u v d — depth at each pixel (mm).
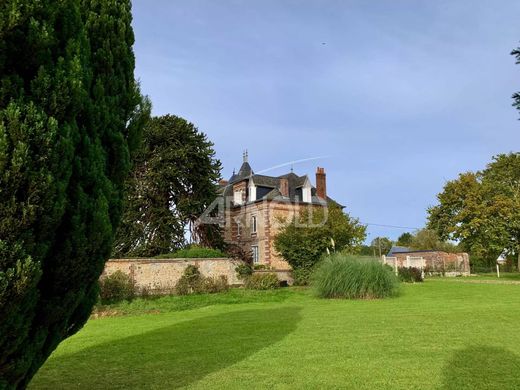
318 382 5539
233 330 10102
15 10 3445
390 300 16531
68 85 3785
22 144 3361
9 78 3494
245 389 5336
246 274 25094
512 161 37406
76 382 6023
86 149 4121
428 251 52500
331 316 12039
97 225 4148
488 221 35500
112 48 4863
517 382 5363
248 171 39406
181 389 5465
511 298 16422
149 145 28578
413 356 6832
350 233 25094
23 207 3398
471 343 7742
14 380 3748
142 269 21719
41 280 3861
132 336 9766
